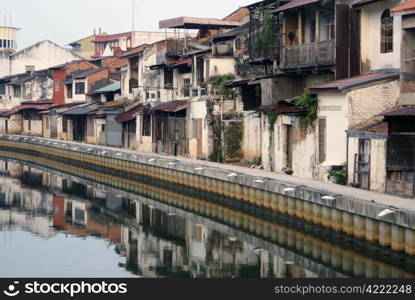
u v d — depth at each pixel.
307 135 40.16
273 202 37.03
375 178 34.38
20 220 41.06
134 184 56.47
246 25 53.72
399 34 37.91
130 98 73.00
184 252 32.69
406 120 31.78
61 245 34.41
